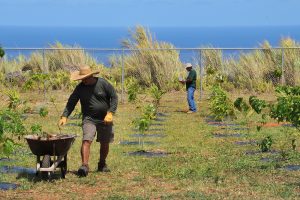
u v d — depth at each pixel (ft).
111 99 47.62
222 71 114.21
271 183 43.88
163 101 99.45
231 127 72.95
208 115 83.61
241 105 57.98
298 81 110.73
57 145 44.09
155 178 46.47
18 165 51.34
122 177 47.11
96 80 47.44
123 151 58.29
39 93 103.04
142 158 54.75
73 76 47.14
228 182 44.45
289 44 117.50
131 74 114.01
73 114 82.02
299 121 46.55
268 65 112.88
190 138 65.92
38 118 79.00
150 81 112.57
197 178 45.98
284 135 65.57
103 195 41.42
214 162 52.26
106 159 54.19
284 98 47.26
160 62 112.88
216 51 114.83
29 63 116.47
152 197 40.47
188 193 40.98
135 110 88.07
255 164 50.80
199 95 105.70
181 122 78.02
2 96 93.97
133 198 40.11
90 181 45.29
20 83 106.63
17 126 48.16
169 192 41.86
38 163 45.27
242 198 39.68
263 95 106.01
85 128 47.34
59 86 109.29
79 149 58.70
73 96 47.78
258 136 65.57
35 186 44.01
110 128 48.26
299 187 42.50
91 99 47.26
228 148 59.36
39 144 44.09
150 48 111.14
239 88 111.65
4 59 115.34
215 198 39.68
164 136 67.51
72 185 44.37
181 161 53.06
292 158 53.16
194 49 104.42
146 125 59.62
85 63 116.16
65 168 46.26
